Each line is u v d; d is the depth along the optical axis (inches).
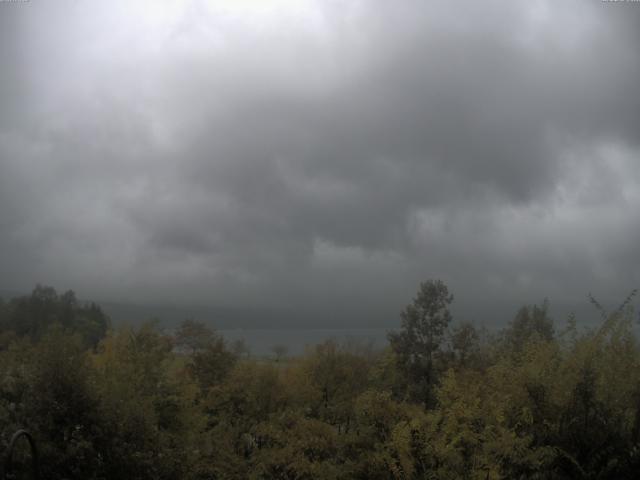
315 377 783.7
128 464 335.3
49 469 303.6
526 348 424.5
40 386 331.3
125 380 395.9
